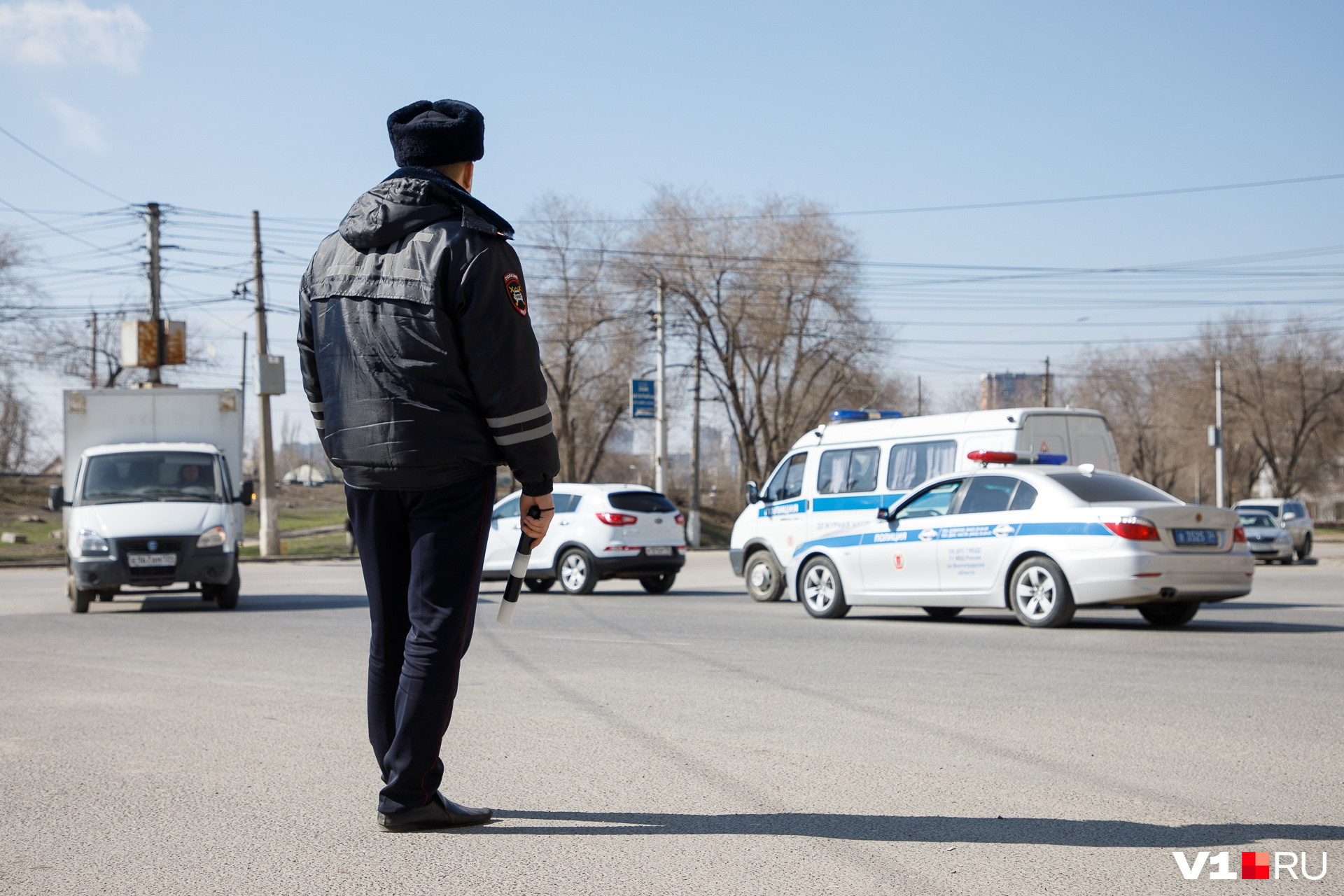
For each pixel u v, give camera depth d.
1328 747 5.24
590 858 3.50
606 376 48.19
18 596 18.14
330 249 3.63
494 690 7.07
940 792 4.37
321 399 3.73
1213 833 3.81
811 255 46.72
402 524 3.60
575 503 17.50
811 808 4.11
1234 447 63.22
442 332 3.36
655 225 46.44
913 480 14.68
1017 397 73.88
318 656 9.11
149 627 11.88
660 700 6.63
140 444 15.44
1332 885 3.29
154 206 32.44
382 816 3.76
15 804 4.26
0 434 47.38
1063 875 3.36
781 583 15.84
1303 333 59.88
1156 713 6.14
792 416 50.31
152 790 4.47
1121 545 10.27
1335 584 19.11
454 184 3.47
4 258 41.59
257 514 60.94
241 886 3.27
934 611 12.91
